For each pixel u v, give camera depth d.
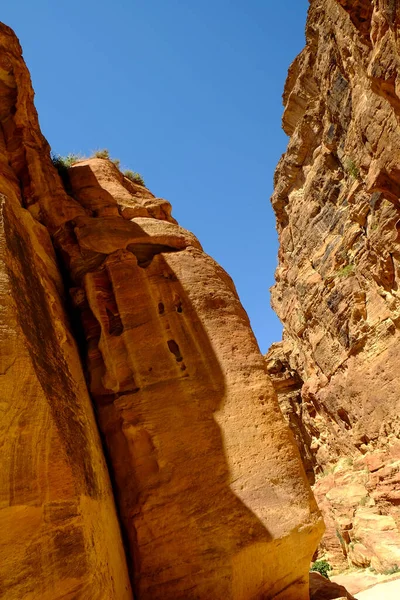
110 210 10.38
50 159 11.42
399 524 18.98
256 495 6.86
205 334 8.38
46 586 4.33
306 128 33.22
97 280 9.02
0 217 6.02
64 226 9.91
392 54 12.23
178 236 10.02
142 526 6.81
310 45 30.75
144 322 8.46
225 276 9.85
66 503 4.85
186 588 6.39
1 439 4.60
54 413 5.28
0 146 10.62
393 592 11.80
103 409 7.76
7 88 11.34
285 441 7.39
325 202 30.48
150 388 7.78
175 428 7.38
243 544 6.50
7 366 4.85
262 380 8.02
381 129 16.88
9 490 4.47
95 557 5.00
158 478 7.06
